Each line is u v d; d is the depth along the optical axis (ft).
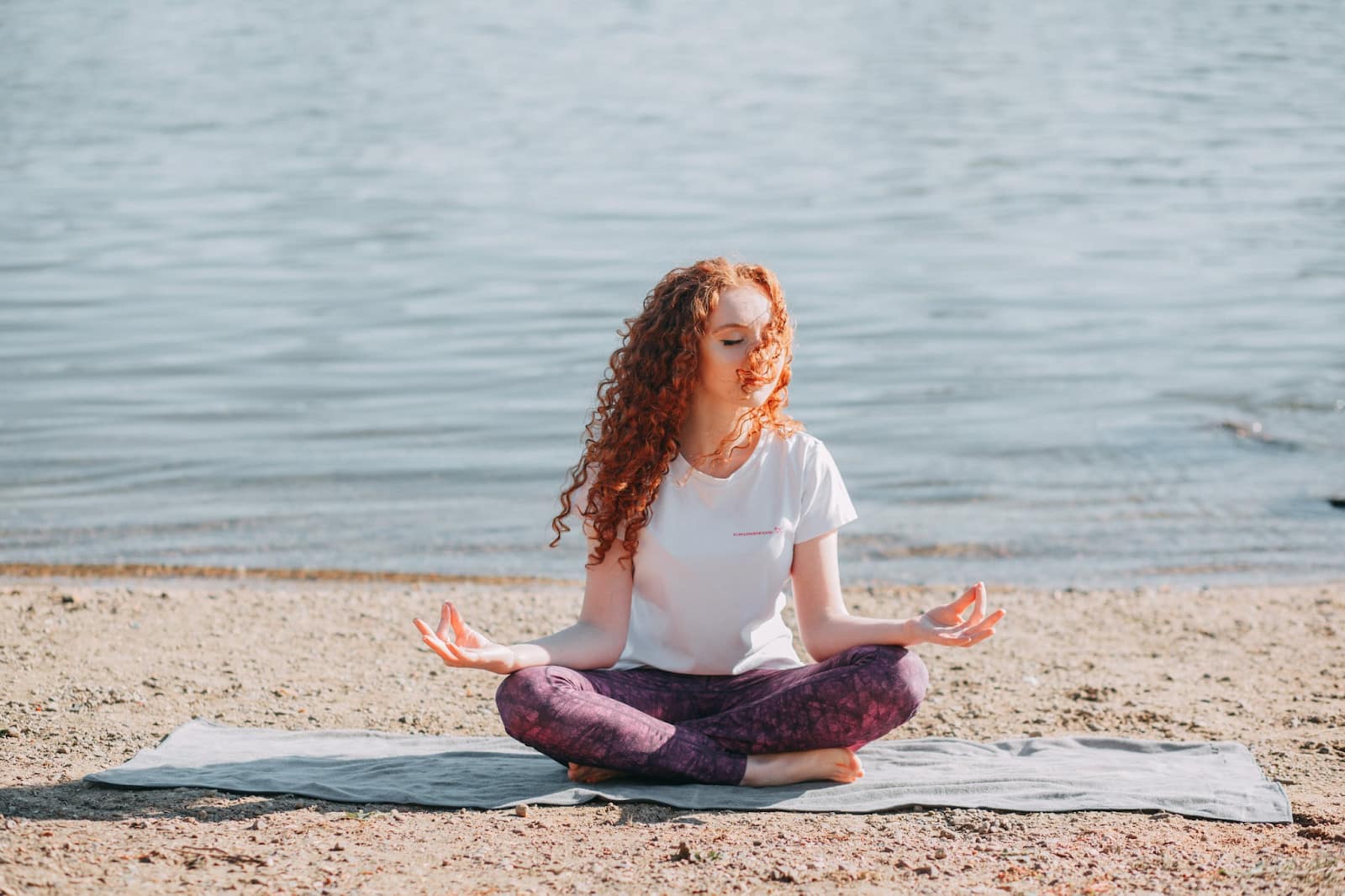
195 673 17.93
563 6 200.13
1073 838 12.04
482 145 91.97
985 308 49.42
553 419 35.88
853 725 13.12
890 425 35.40
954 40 151.33
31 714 15.87
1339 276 53.93
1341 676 18.49
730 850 11.69
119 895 10.45
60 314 47.44
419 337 44.88
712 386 13.46
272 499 29.35
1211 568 25.49
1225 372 40.68
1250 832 12.29
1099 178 77.20
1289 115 97.55
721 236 63.05
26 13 177.88
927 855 11.59
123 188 74.13
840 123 100.01
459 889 10.75
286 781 13.47
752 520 13.58
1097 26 161.17
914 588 23.97
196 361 41.57
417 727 16.14
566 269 55.88
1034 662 19.25
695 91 118.62
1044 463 32.30
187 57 140.67
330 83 124.16
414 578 24.79
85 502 28.91
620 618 13.79
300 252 58.95
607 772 13.34
